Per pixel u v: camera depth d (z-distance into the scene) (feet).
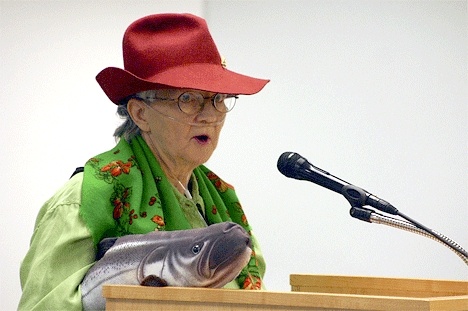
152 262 12.79
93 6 29.48
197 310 11.23
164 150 16.83
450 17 31.50
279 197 32.37
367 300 10.20
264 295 10.81
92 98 29.19
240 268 12.51
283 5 32.81
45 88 28.50
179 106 16.22
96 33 29.48
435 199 31.22
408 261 30.99
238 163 32.89
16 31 28.19
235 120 32.99
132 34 16.70
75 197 15.34
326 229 31.83
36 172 28.09
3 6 28.04
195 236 12.66
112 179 15.79
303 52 32.55
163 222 15.71
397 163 31.58
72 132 28.78
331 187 14.49
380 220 14.17
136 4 30.27
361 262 31.40
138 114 16.83
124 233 15.42
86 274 14.03
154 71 16.35
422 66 31.65
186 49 16.47
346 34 32.27
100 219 15.15
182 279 12.41
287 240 32.17
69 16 29.09
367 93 31.99
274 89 32.73
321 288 15.61
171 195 16.48
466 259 13.88
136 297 11.70
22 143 27.96
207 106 16.39
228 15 33.01
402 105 31.68
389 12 31.96
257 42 32.91
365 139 31.89
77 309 13.50
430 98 31.50
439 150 31.35
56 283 14.46
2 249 27.35
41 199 28.07
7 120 27.81
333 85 32.27
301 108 32.45
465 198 31.01
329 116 32.24
